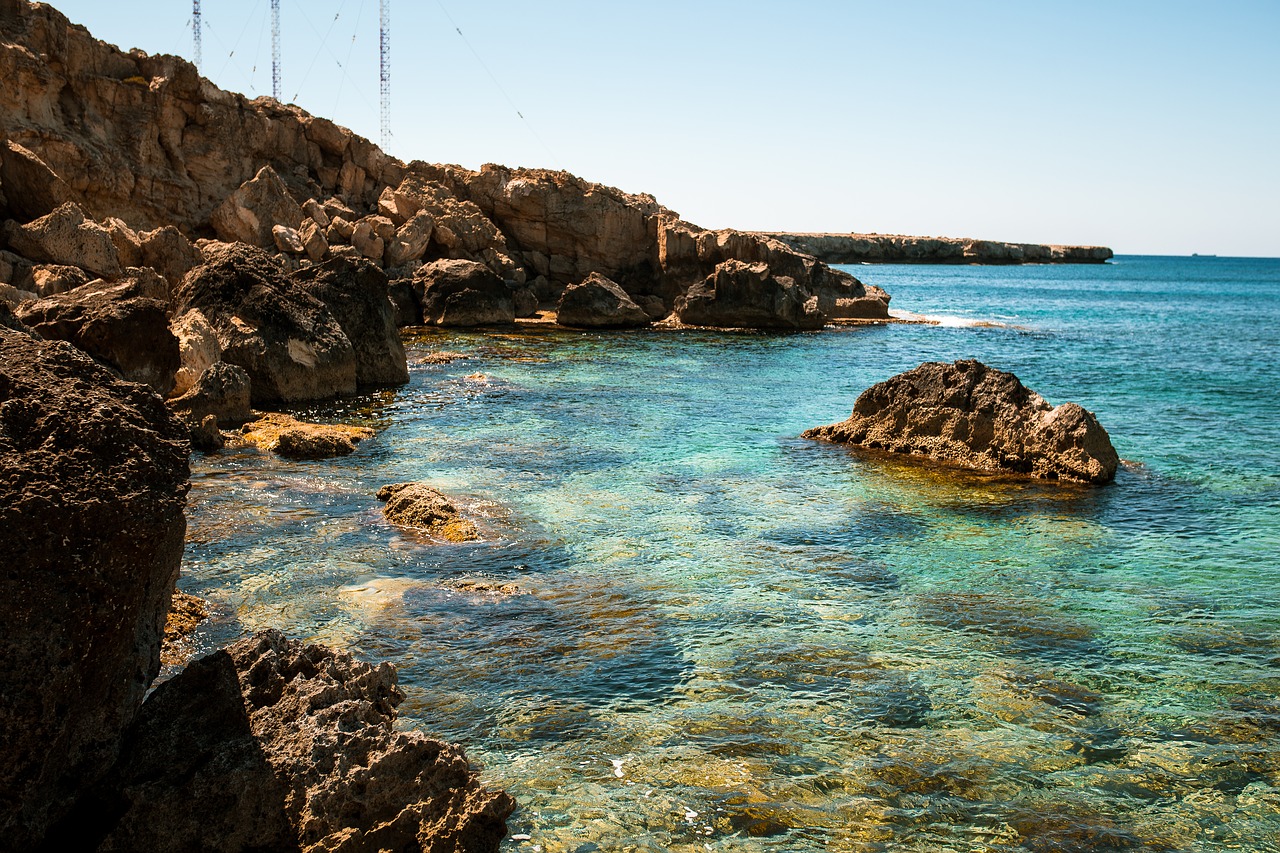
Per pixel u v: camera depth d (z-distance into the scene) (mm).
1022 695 11781
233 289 29219
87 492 7355
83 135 47812
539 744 10375
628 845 8711
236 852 7457
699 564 16188
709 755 10242
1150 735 10898
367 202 63594
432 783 8242
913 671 12359
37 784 7145
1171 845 8969
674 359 43281
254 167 57469
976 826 9172
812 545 17359
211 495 18766
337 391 30203
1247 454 25188
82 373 8523
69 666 7215
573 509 19062
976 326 65875
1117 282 170125
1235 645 13359
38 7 46094
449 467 22031
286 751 7836
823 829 9055
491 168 67250
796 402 32500
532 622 13508
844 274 70750
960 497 20750
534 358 42125
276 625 12945
